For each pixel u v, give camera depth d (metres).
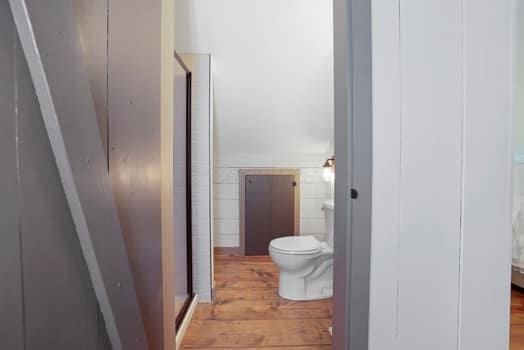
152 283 0.92
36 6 0.38
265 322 1.91
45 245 0.42
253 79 2.39
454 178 0.88
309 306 2.13
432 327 0.89
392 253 0.88
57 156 0.44
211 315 2.00
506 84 0.88
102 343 0.58
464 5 0.86
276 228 3.30
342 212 0.93
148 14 0.88
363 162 0.87
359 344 0.89
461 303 0.89
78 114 0.47
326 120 2.83
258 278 2.63
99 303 0.56
